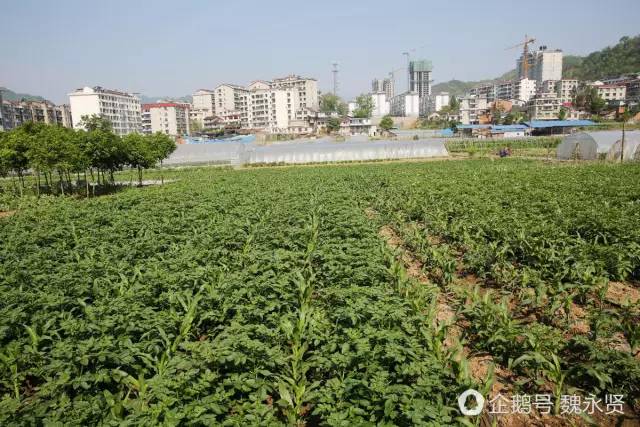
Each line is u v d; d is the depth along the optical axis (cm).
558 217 1569
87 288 959
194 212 1956
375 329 685
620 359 672
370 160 6781
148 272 1042
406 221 1947
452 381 654
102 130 3894
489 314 836
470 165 4788
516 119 14088
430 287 995
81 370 657
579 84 19538
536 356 675
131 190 3800
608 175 3025
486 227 1500
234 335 705
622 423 638
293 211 1858
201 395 605
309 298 929
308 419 637
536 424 640
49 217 2038
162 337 742
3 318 787
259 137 12325
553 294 960
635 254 1121
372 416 538
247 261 1154
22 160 3569
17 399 602
